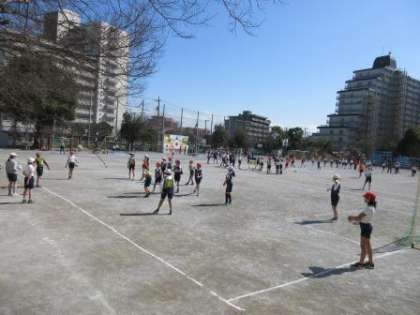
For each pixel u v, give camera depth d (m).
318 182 34.12
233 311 7.07
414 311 7.57
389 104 149.88
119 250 10.23
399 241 13.34
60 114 52.34
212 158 65.31
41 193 18.06
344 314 7.24
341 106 149.38
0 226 11.88
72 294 7.38
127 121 79.50
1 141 57.28
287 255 10.80
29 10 5.25
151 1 5.34
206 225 13.82
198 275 8.78
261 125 182.38
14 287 7.53
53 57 5.57
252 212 16.92
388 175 56.16
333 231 14.27
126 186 22.20
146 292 7.68
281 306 7.42
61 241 10.70
